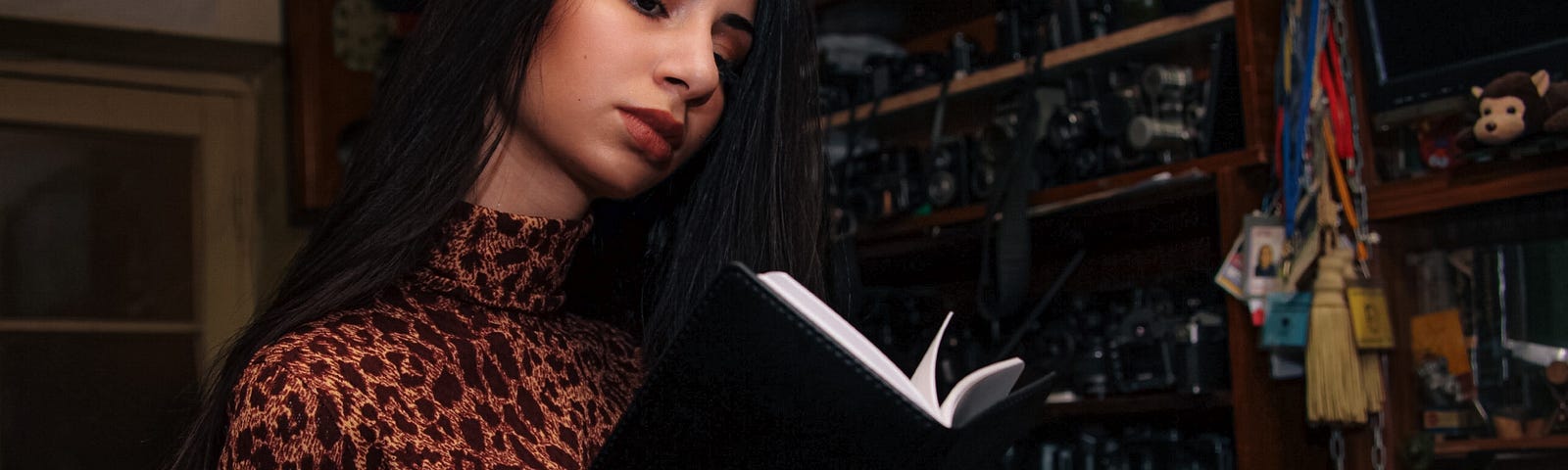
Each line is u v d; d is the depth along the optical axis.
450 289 0.86
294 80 3.15
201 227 3.24
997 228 2.32
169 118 3.22
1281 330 1.89
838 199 2.57
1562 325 1.84
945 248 2.52
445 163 0.84
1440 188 1.86
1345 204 1.87
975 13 2.85
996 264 2.41
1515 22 1.72
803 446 0.66
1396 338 1.98
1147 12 2.18
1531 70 1.70
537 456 0.84
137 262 3.20
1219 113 2.06
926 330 2.53
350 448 0.72
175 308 3.21
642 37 0.85
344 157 3.14
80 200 3.17
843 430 0.65
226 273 3.23
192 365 3.20
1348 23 1.96
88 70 3.15
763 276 0.69
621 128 0.85
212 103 3.27
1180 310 2.33
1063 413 2.29
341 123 3.15
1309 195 1.88
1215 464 2.08
